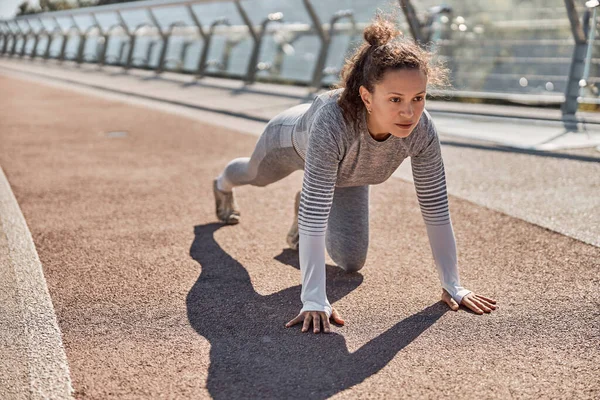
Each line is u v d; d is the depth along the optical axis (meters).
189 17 14.02
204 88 11.47
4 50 26.42
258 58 11.58
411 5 8.06
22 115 8.63
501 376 1.99
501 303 2.54
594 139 5.76
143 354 2.16
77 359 2.12
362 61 2.16
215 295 2.66
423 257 3.08
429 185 2.44
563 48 7.09
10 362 2.10
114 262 3.05
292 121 2.64
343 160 2.33
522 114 7.03
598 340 2.22
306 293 2.36
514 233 3.37
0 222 3.70
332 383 1.96
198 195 4.34
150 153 5.82
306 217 2.32
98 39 18.45
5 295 2.65
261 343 2.23
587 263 2.92
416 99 2.08
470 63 8.11
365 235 2.79
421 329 2.32
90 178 4.88
